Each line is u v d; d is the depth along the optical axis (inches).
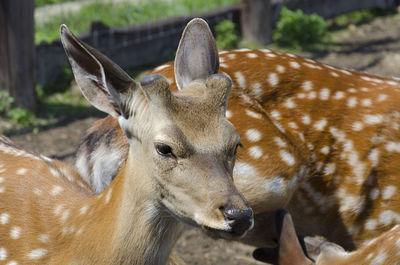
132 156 195.8
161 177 185.9
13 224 231.1
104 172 250.1
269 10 721.6
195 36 207.8
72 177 258.5
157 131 183.5
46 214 227.3
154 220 197.8
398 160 258.1
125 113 193.3
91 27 615.2
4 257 228.2
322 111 258.7
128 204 199.2
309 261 245.9
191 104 185.9
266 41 727.1
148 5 750.5
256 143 247.8
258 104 254.4
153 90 184.1
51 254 219.1
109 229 203.5
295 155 252.1
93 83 197.0
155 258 203.8
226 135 184.5
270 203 251.8
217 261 350.0
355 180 257.8
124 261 202.8
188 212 183.3
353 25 807.1
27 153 272.4
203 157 181.5
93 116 534.6
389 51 712.4
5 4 502.9
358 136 258.2
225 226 175.2
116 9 738.2
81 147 266.1
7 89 518.3
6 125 505.7
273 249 255.3
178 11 725.9
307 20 736.3
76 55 193.8
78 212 217.5
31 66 524.1
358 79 273.0
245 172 246.8
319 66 271.7
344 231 264.7
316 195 260.8
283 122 255.4
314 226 267.9
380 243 231.5
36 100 535.5
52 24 669.3
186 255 354.0
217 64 208.4
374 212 260.2
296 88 259.8
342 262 237.6
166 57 671.1
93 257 207.0
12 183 245.0
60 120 524.1
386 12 864.3
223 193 177.3
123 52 636.7
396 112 262.2
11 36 509.0
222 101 188.1
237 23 727.7
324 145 257.1
